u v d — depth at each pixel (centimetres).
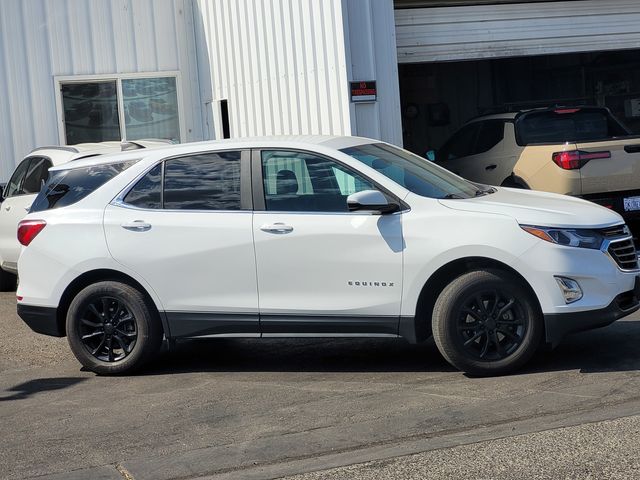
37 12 1447
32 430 623
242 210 718
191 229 720
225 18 1402
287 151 720
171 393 695
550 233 657
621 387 632
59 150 1085
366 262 684
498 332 674
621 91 1784
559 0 1383
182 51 1525
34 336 935
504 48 1364
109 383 736
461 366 674
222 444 570
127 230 734
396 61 1185
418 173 728
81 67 1474
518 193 745
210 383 718
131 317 740
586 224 666
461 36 1343
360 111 1148
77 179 770
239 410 639
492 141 1225
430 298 697
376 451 541
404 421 591
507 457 518
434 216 675
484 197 710
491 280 666
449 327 670
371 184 697
